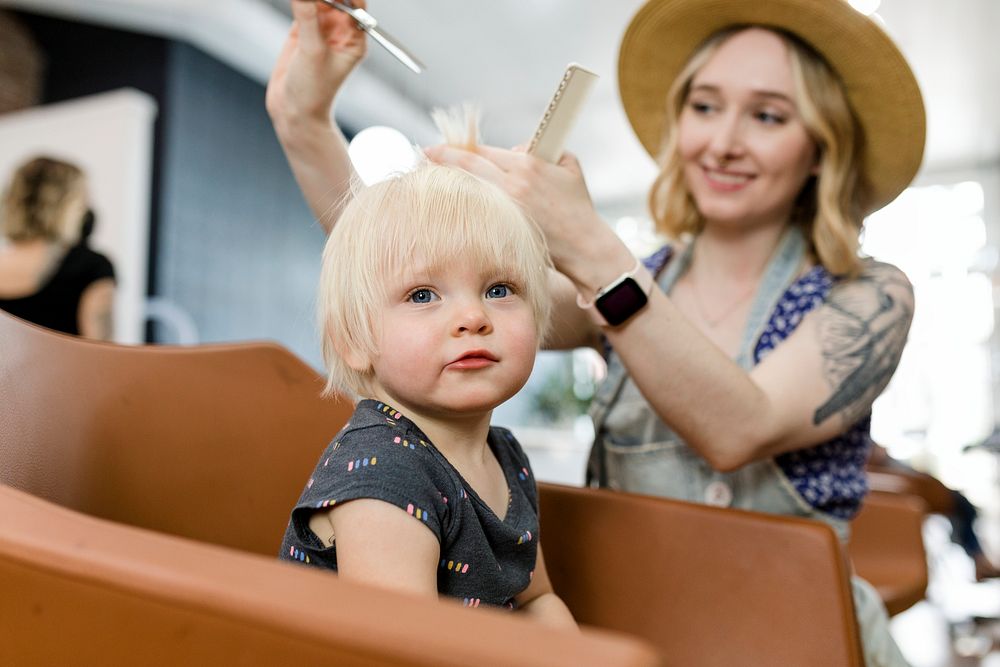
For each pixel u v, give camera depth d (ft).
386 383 1.85
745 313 3.09
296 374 2.66
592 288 2.38
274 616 0.92
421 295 1.80
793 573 2.14
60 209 12.43
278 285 18.69
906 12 15.37
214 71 16.67
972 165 23.21
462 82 19.22
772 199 2.98
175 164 15.69
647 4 3.36
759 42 2.99
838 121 3.00
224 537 2.45
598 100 19.86
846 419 2.64
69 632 1.10
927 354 23.34
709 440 2.48
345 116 19.85
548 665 0.78
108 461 2.25
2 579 1.16
